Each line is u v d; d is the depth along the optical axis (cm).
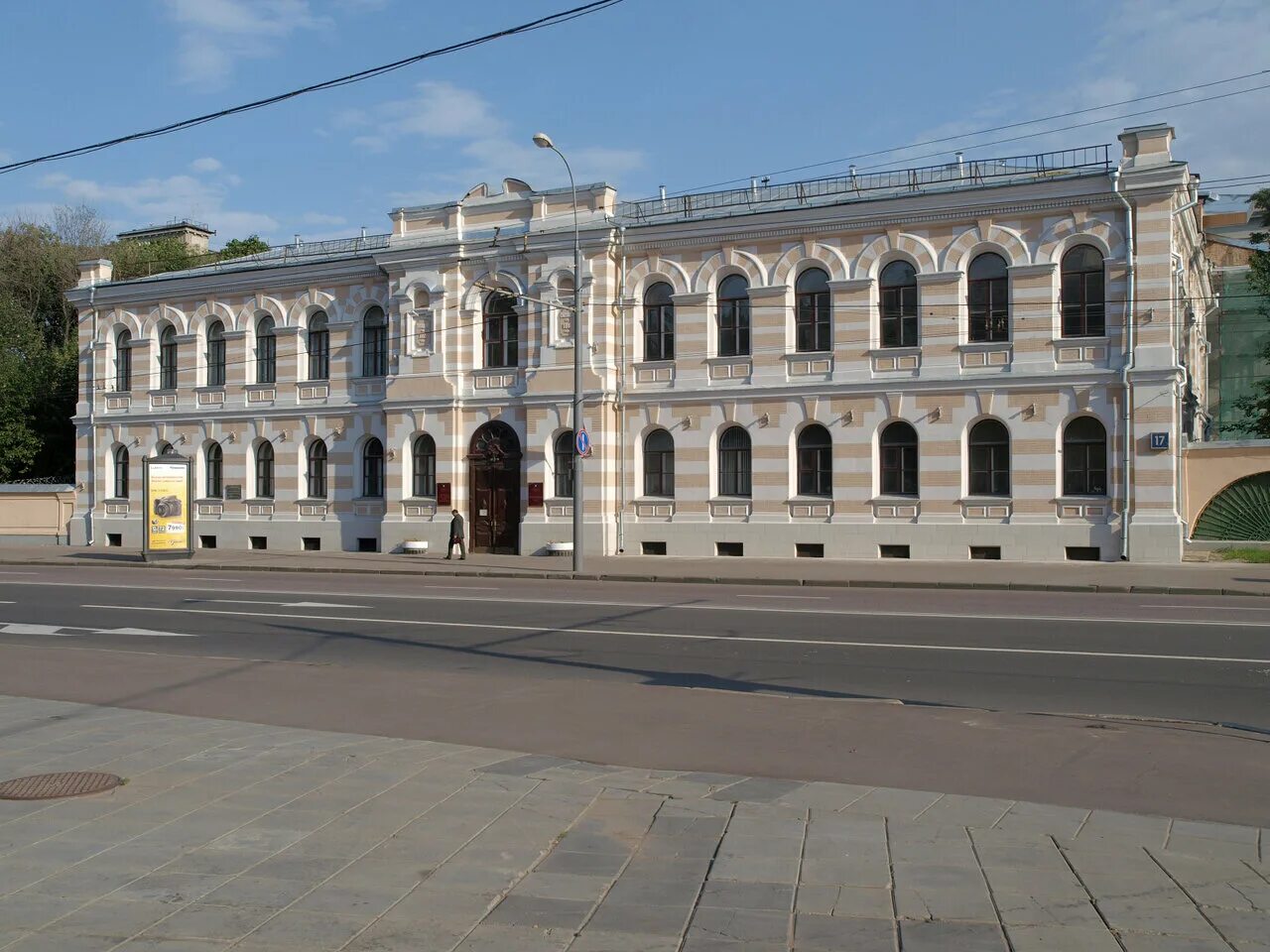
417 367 3831
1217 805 805
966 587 2580
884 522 3219
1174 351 2911
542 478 3619
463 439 3775
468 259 3756
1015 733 1038
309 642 1736
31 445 5234
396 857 675
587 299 3562
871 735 1041
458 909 592
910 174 3381
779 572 2925
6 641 1783
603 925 570
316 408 4091
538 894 612
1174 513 2903
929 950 537
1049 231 3036
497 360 3769
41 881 634
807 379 3316
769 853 677
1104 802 815
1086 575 2667
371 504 3991
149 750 961
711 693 1266
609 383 3541
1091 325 3023
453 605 2227
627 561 3338
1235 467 3009
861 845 690
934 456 3164
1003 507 3088
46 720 1103
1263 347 4428
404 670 1459
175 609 2203
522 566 3294
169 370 4444
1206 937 549
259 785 839
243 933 561
